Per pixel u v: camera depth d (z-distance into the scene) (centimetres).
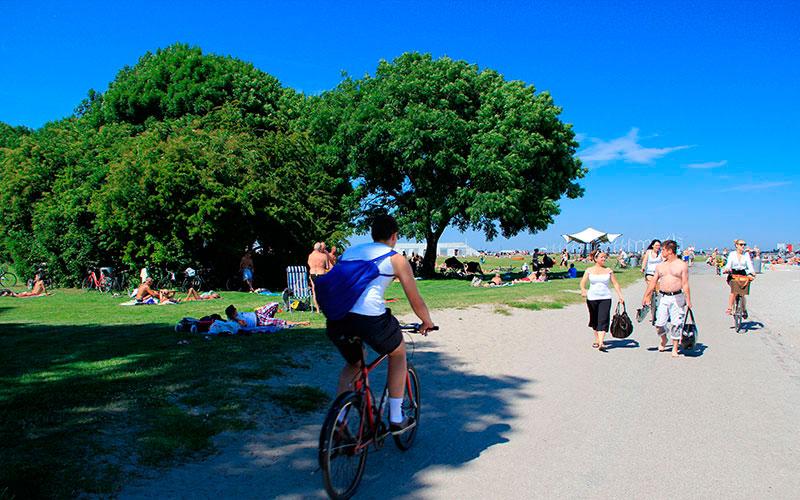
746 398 688
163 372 703
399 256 437
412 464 474
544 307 1616
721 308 1727
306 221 2731
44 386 626
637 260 5494
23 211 2631
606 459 488
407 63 3316
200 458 466
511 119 3036
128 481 412
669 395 700
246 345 902
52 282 2467
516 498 411
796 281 3152
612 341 1095
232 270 2584
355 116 3098
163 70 3203
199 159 2259
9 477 388
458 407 645
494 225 3681
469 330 1192
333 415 392
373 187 3416
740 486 434
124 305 1653
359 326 420
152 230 2269
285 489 416
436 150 3009
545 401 672
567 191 3744
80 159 2525
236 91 3152
